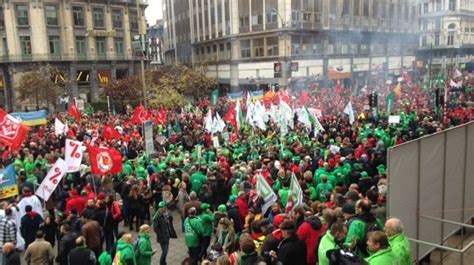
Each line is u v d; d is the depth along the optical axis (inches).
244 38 2209.6
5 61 2065.7
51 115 1625.2
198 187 514.9
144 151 742.5
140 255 331.3
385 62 2497.5
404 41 2605.8
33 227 404.8
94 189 506.9
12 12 2038.6
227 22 2298.2
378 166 523.2
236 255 279.3
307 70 2118.6
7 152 715.4
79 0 2161.7
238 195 422.3
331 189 434.9
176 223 527.2
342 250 217.6
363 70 2377.0
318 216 310.8
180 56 3093.0
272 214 377.7
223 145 736.3
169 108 1646.2
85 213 398.9
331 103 1250.6
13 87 2089.1
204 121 1029.2
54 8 2106.3
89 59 2207.2
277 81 2055.9
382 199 340.2
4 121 639.8
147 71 1985.7
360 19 2309.3
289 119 802.8
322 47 2167.8
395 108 1151.6
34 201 441.4
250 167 516.1
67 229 354.9
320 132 764.6
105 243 457.4
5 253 334.3
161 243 393.4
